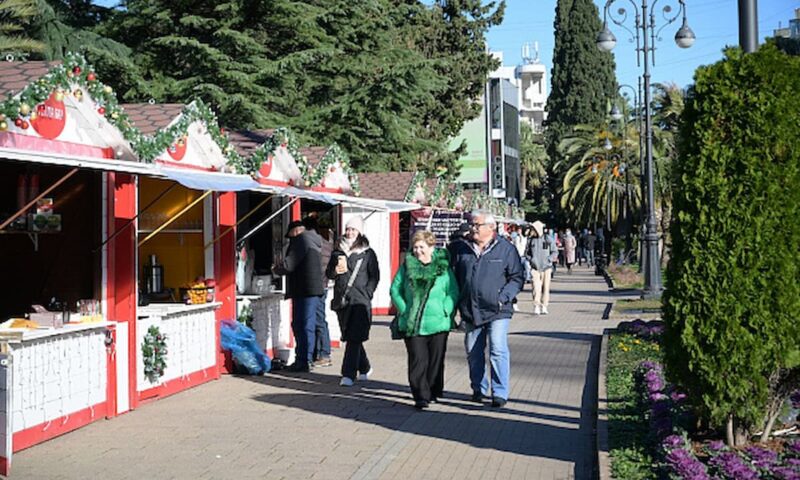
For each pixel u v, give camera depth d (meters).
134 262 10.36
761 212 7.07
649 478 6.97
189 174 9.48
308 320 13.48
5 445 7.65
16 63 8.95
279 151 14.39
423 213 23.78
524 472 7.75
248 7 25.78
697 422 7.91
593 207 62.41
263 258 15.24
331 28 28.25
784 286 7.06
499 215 40.97
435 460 8.16
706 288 7.14
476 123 58.22
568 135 71.94
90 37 23.38
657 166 47.84
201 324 12.23
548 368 13.68
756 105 7.11
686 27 22.64
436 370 10.77
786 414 7.78
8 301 9.98
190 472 7.75
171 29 25.69
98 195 9.83
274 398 11.23
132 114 11.32
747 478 6.45
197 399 11.13
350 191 17.94
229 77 24.36
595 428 9.46
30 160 6.93
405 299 10.66
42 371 8.74
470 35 47.47
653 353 13.91
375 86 27.14
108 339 9.84
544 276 23.09
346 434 9.22
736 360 7.08
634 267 49.44
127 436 9.08
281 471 7.79
